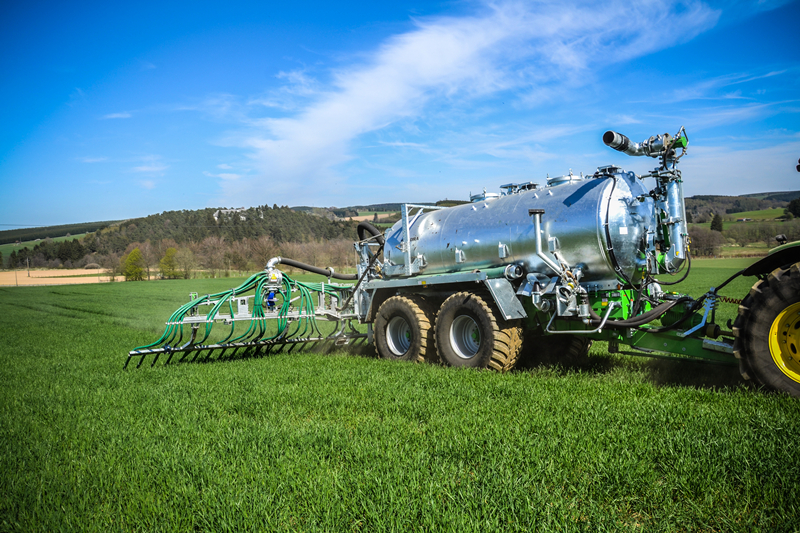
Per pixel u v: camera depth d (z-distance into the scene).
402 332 9.15
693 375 6.57
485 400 5.38
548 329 7.30
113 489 3.52
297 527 2.94
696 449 3.70
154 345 9.02
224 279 76.44
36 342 13.04
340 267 83.00
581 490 3.17
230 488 3.35
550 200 7.45
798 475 3.23
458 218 8.80
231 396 6.09
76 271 124.50
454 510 2.95
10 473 3.87
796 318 4.98
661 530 2.72
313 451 4.04
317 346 11.07
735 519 2.86
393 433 4.41
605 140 6.39
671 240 6.81
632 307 6.95
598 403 5.02
